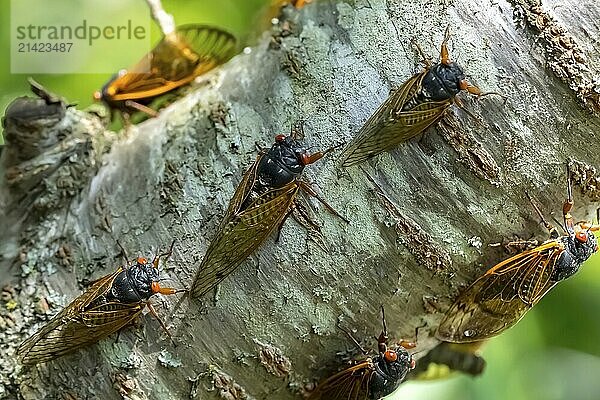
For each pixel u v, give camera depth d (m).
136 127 0.30
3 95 0.45
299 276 0.27
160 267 0.27
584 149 0.27
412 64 0.27
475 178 0.27
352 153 0.27
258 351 0.27
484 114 0.27
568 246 0.28
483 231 0.27
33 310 0.28
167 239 0.28
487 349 0.41
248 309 0.27
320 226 0.27
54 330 0.27
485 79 0.27
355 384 0.28
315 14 0.28
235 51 0.36
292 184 0.27
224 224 0.27
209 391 0.27
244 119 0.28
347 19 0.28
